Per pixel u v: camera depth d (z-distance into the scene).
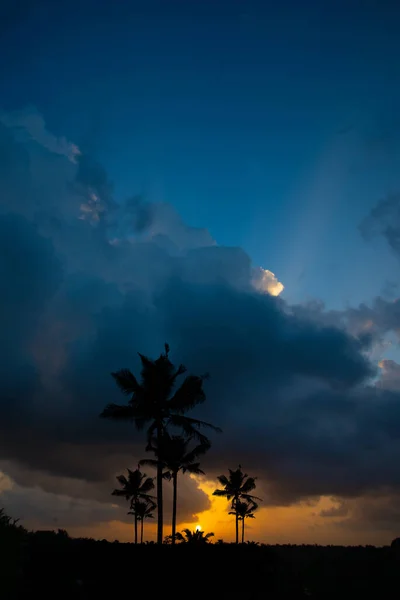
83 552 22.97
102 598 20.50
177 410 35.81
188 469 45.72
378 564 40.78
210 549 25.97
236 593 23.92
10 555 13.30
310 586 34.78
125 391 35.84
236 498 67.50
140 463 45.59
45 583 18.38
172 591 22.47
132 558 23.52
